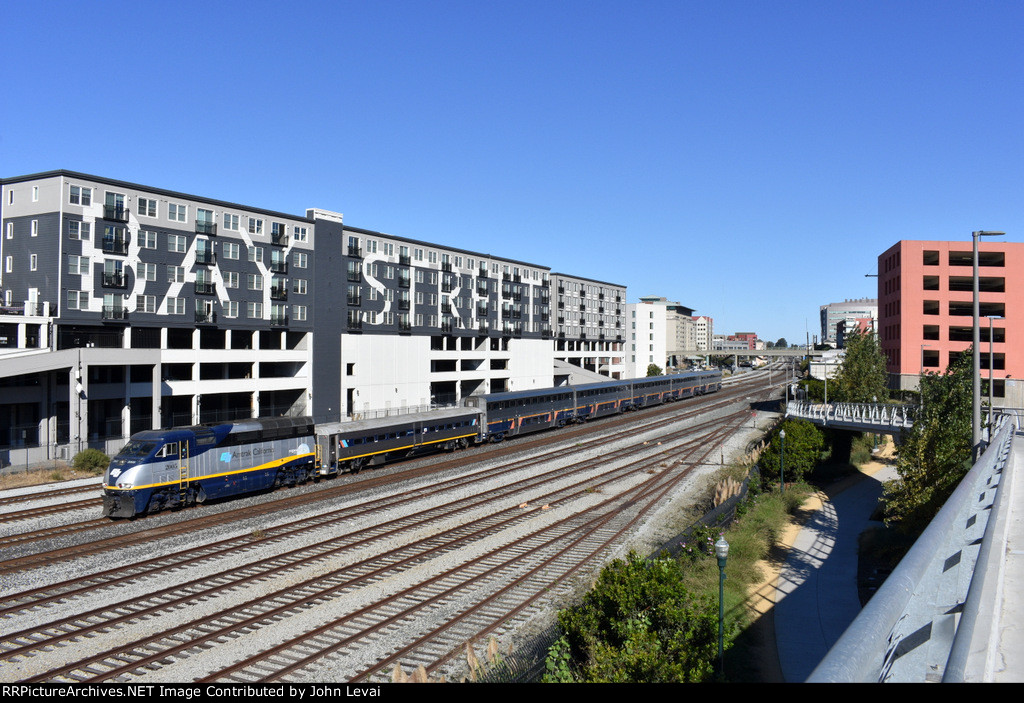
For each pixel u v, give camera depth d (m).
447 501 32.06
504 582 21.36
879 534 29.03
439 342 77.94
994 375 67.38
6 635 16.66
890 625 2.75
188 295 50.28
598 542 26.03
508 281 84.94
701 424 67.12
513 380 85.12
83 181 44.72
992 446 13.48
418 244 70.94
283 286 56.72
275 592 19.83
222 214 52.66
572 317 102.44
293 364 59.47
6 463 37.06
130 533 25.59
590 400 67.62
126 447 28.91
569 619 14.44
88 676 14.85
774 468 39.72
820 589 23.20
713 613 14.45
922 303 69.94
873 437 57.66
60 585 20.11
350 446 38.31
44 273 44.09
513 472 39.78
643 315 135.62
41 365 39.03
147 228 48.03
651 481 38.34
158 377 45.91
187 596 19.42
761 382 142.75
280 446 33.88
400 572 22.02
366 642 16.77
